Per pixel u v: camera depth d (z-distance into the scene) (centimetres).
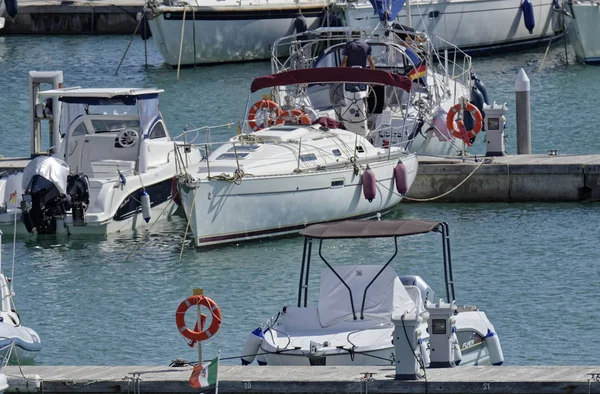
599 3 14538
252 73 14825
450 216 8206
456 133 8894
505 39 15912
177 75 14675
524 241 7456
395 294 4994
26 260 7250
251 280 6769
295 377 4409
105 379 4478
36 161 7644
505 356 5459
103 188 7750
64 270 7038
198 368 4284
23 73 14838
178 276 6881
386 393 4316
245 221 7481
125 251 7438
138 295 6550
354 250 7312
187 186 7288
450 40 15512
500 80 13950
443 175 8644
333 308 4981
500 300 6291
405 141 8350
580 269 6812
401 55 9519
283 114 8581
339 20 15325
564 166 8494
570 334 5744
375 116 8800
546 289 6456
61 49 16775
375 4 10569
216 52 15375
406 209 8469
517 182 8569
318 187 7675
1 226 7738
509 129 11219
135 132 8238
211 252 7406
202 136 11012
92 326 6047
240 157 7644
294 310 4997
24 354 5419
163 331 5956
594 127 11112
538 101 12481
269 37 15625
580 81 13662
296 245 7525
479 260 7044
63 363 5516
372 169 7962
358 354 4669
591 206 8375
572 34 14888
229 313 6181
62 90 8338
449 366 4612
